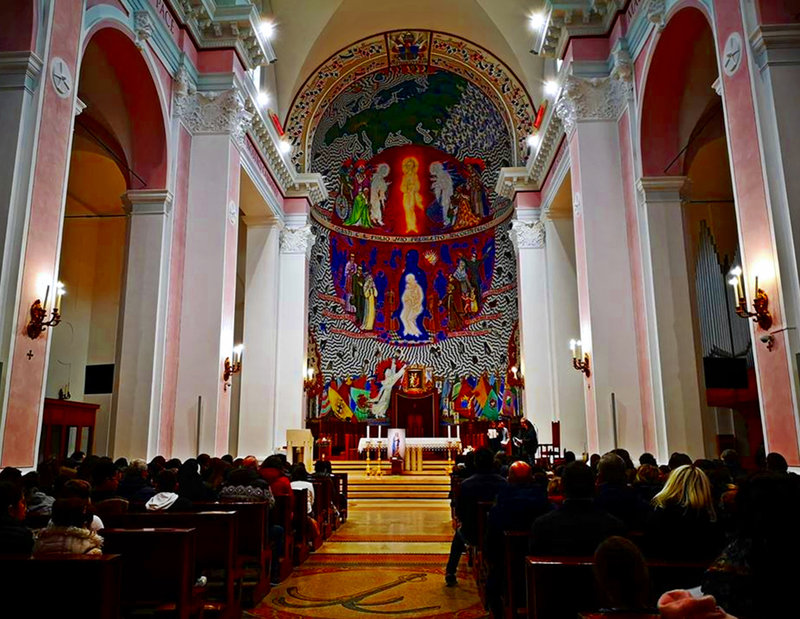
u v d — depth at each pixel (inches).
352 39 766.5
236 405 698.8
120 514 195.6
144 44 398.0
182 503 218.4
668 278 405.1
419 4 728.3
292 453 593.0
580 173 456.8
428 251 931.3
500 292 852.0
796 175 261.3
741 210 287.3
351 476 689.6
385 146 927.0
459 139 904.9
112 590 124.6
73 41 308.7
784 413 257.9
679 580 116.7
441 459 842.8
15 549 133.2
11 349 255.9
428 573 280.2
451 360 894.4
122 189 595.8
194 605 175.6
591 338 434.3
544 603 114.7
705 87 414.6
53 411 472.4
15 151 268.8
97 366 478.3
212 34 483.8
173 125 447.2
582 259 458.6
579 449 633.6
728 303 553.6
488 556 186.7
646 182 416.5
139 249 425.4
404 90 878.4
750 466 515.8
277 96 730.8
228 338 463.5
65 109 299.0
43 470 249.0
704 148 558.6
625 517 160.7
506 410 816.9
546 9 487.8
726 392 529.0
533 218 717.9
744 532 86.6
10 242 263.1
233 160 482.0
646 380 413.4
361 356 896.9
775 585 82.0
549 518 135.7
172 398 433.7
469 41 762.8
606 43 474.9
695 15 369.7
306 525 317.4
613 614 78.1
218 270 452.8
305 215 727.1
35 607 121.0
